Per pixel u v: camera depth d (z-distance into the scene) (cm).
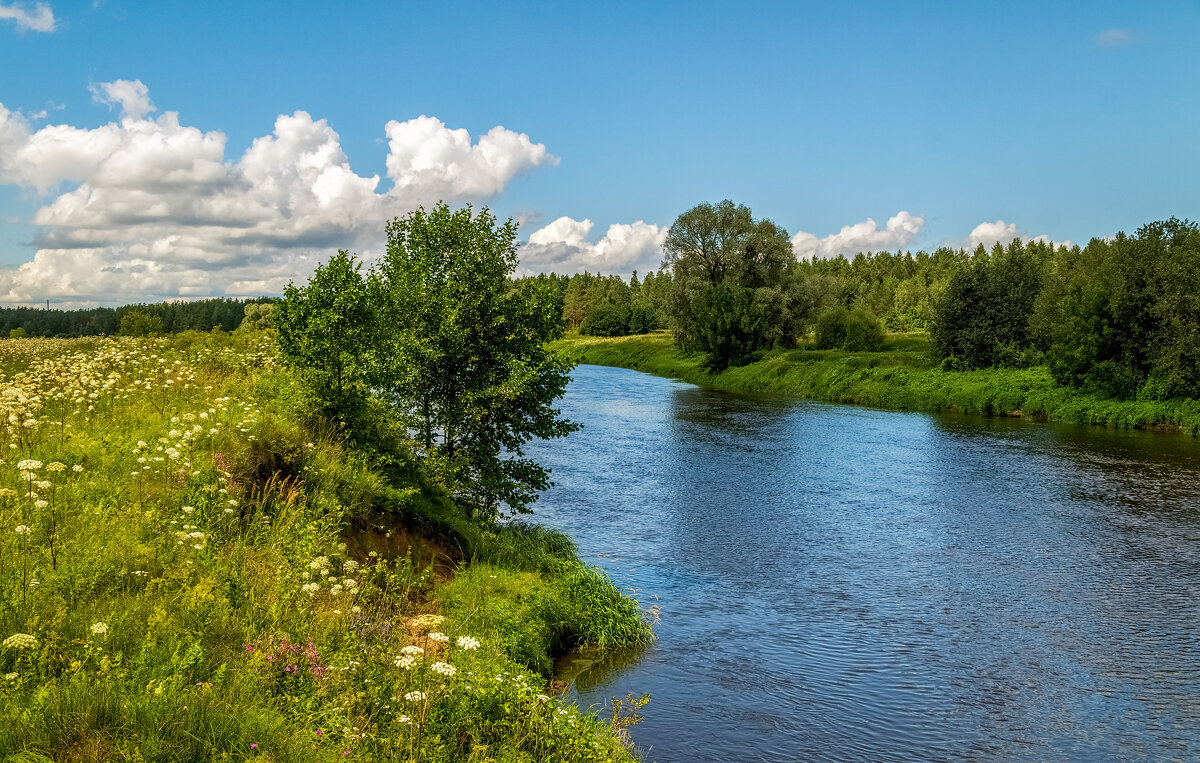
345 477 1079
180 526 762
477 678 675
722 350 6100
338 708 536
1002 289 4966
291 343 1276
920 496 2058
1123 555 1555
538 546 1377
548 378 1486
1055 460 2595
